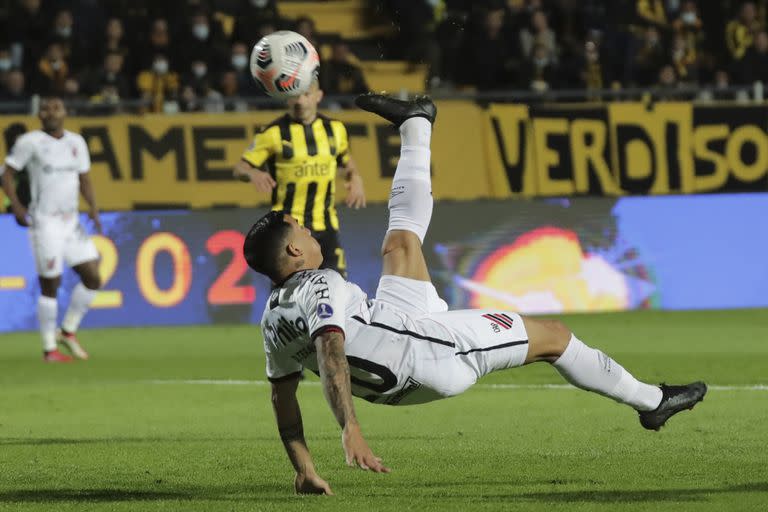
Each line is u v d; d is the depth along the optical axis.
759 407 24.28
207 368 33.69
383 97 17.55
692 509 14.19
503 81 52.50
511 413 24.08
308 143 29.50
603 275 46.59
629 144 46.81
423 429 22.06
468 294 45.62
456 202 45.75
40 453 19.73
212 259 45.00
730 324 42.28
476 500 14.97
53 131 36.72
